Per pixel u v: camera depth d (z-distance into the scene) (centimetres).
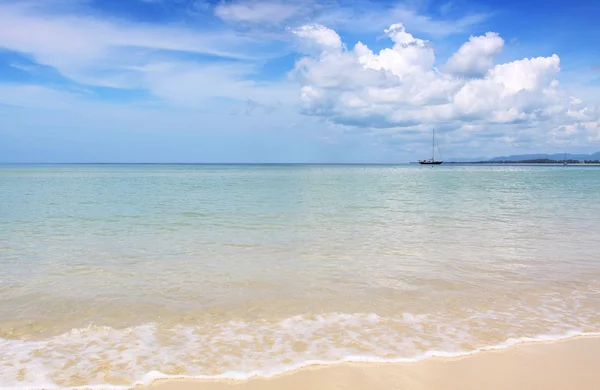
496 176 7731
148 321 674
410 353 568
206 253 1159
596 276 936
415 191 3700
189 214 1992
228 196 3077
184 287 846
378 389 482
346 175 8556
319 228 1598
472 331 641
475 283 881
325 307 739
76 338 609
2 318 679
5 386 478
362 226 1655
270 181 5678
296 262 1059
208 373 513
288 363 539
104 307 732
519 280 904
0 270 969
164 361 541
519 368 530
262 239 1373
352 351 573
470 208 2311
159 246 1254
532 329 650
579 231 1533
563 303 765
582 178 6662
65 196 2991
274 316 698
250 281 889
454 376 511
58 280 891
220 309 728
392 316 700
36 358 546
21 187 4003
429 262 1060
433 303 761
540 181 5681
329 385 489
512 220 1827
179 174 8494
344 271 972
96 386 481
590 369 530
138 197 2950
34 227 1602
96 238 1379
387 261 1071
